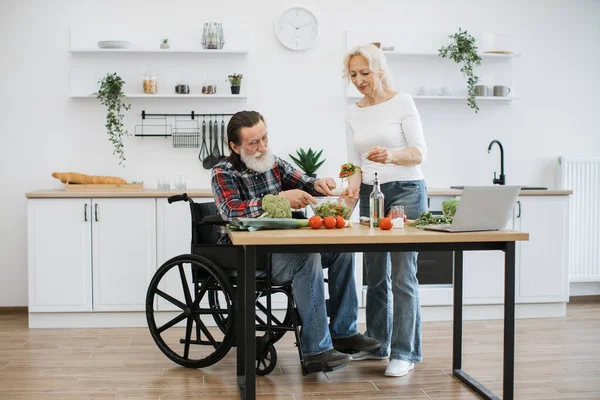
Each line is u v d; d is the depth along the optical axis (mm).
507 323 2746
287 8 5039
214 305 3840
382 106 3289
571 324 4582
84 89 4926
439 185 5254
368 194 3355
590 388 3174
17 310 4969
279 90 5078
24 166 4949
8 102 4922
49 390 3150
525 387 3189
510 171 5324
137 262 4492
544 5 5293
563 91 5348
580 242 5320
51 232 4441
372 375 3369
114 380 3314
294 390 3146
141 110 5012
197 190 4762
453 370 3375
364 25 5105
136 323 4539
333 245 2646
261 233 2637
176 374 3422
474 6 5211
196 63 5020
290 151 5105
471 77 5094
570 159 5285
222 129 5055
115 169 5004
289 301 3279
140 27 4965
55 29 4918
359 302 4613
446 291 4688
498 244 2744
